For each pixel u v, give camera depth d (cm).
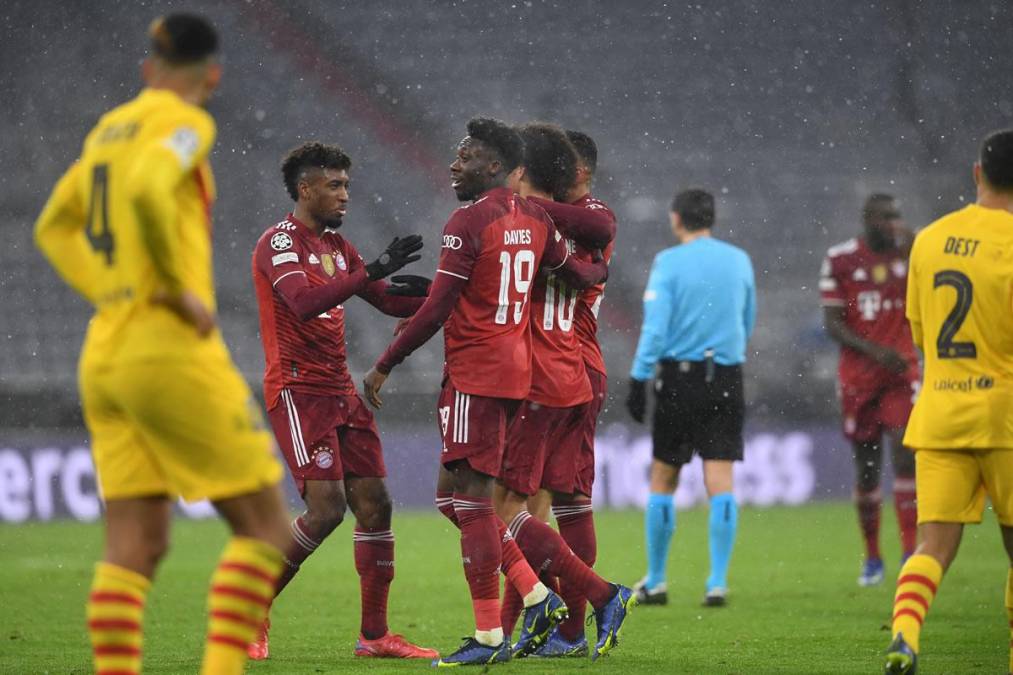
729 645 2231
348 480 2177
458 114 7938
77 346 6612
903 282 3266
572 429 2142
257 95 7838
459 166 2002
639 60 8325
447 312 1922
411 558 3866
